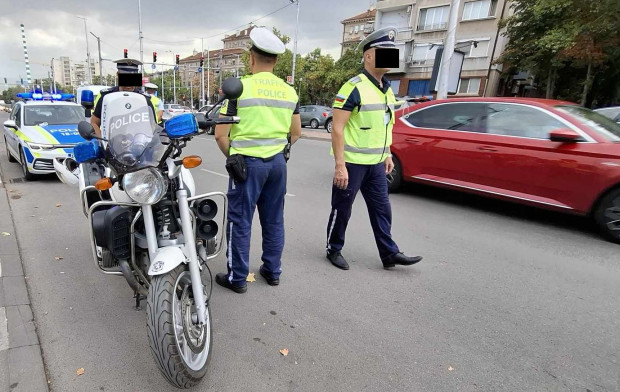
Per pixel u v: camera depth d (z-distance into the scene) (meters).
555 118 4.89
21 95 8.43
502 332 2.72
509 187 5.19
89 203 2.98
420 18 31.36
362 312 2.91
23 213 4.94
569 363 2.41
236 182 2.88
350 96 3.21
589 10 15.98
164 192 2.01
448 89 12.70
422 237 4.59
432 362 2.38
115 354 2.34
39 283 3.14
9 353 2.28
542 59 19.59
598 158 4.45
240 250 3.00
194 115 2.08
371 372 2.27
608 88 21.77
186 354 2.02
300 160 9.97
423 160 6.05
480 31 27.91
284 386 2.13
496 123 5.38
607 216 4.49
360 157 3.35
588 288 3.40
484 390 2.17
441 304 3.07
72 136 6.90
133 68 3.82
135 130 2.22
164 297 1.90
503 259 3.99
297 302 3.02
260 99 2.75
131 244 2.24
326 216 5.18
